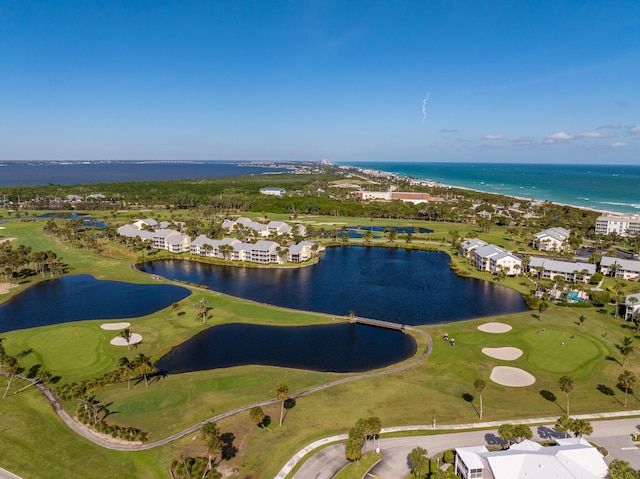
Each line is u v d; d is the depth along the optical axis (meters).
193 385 83.19
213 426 63.03
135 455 62.47
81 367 90.44
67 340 103.25
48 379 84.94
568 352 98.25
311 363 95.50
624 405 76.88
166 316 120.81
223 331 112.00
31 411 73.12
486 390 81.75
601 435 67.94
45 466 59.47
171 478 57.81
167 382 84.69
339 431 68.56
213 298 136.88
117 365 91.38
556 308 130.00
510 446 61.66
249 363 95.25
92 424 68.94
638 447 65.06
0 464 59.50
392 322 120.06
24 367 89.81
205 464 59.53
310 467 60.22
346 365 94.50
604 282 158.12
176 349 102.00
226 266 189.62
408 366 91.69
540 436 67.31
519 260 169.88
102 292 145.00
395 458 62.38
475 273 173.50
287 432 68.00
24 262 163.75
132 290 147.12
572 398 79.25
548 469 54.78
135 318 118.94
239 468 59.84
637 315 113.44
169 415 72.56
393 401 77.56
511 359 95.06
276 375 87.62
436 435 67.81
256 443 65.25
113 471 59.06
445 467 60.75
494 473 54.94
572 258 189.88
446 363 93.06
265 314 123.56
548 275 165.50
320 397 78.69
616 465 54.59
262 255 192.75
